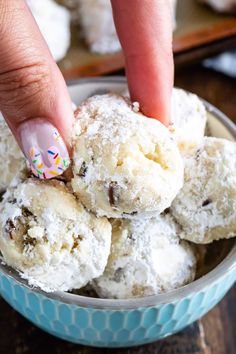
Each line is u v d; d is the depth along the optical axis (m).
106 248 0.25
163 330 0.27
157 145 0.25
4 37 0.23
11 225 0.25
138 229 0.26
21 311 0.28
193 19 0.48
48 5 0.44
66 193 0.25
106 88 0.31
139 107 0.28
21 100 0.24
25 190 0.25
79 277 0.25
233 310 0.34
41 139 0.24
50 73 0.24
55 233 0.24
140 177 0.24
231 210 0.27
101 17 0.44
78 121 0.26
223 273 0.26
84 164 0.25
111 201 0.24
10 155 0.27
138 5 0.28
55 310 0.26
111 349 0.30
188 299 0.26
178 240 0.27
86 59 0.45
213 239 0.27
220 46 0.46
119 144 0.24
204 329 0.32
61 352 0.30
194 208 0.27
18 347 0.30
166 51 0.29
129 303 0.25
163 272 0.27
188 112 0.29
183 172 0.26
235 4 0.47
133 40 0.28
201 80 0.47
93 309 0.25
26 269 0.25
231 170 0.27
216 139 0.28
